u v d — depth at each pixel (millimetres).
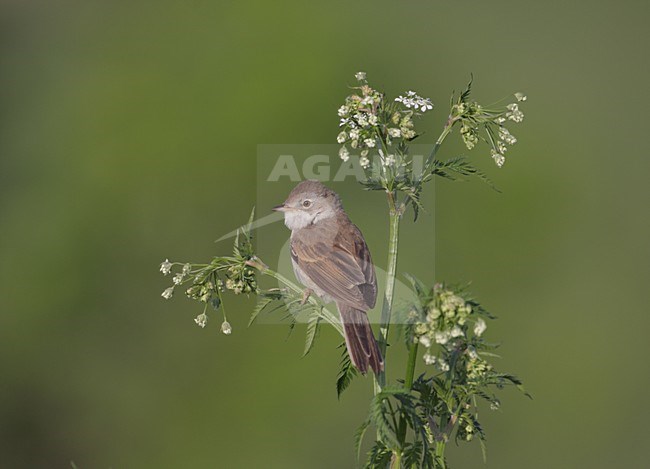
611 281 17203
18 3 19703
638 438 15898
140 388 15188
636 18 23047
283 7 17453
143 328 15469
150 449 14672
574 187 18203
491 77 20641
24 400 15352
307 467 14148
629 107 21031
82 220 16031
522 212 17094
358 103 5469
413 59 18953
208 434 14664
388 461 5039
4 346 15430
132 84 16922
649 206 18344
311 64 16500
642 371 16062
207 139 15977
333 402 14273
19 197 16516
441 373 5285
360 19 17906
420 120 16641
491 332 16172
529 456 15445
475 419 5215
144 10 18266
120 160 16109
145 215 15875
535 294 16562
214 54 16812
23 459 15188
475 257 16531
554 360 16297
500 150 5523
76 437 15164
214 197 15805
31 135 17266
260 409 14297
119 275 15758
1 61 18828
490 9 21719
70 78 18062
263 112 15875
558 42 22188
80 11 19312
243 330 14781
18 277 15758
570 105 20781
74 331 15570
